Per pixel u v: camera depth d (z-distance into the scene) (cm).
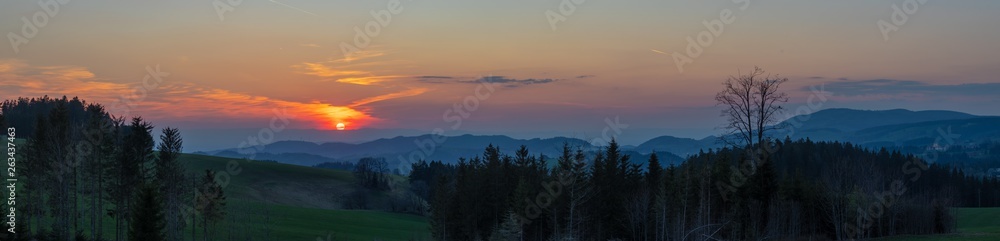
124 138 7969
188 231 9538
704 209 7594
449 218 10150
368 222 12612
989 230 8781
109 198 8231
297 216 11862
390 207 16262
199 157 18538
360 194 17688
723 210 7812
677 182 8456
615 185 9031
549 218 8700
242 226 10138
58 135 7956
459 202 10112
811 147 14200
